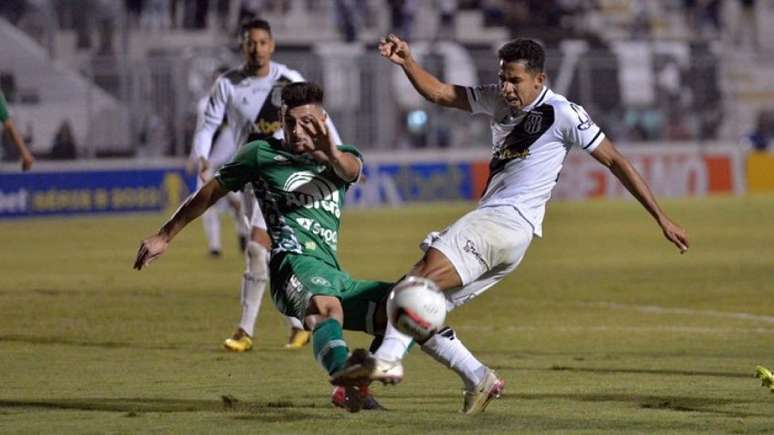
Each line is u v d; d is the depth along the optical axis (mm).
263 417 22031
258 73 35312
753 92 123375
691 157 114812
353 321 21750
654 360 31531
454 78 107188
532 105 23109
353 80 104625
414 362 31344
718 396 24859
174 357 31922
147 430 20578
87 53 109250
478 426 20984
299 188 22109
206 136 35656
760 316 41688
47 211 92562
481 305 45312
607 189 112312
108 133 98125
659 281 52969
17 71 97812
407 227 83375
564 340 36094
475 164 108625
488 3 125188
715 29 132625
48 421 21594
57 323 39062
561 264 60906
